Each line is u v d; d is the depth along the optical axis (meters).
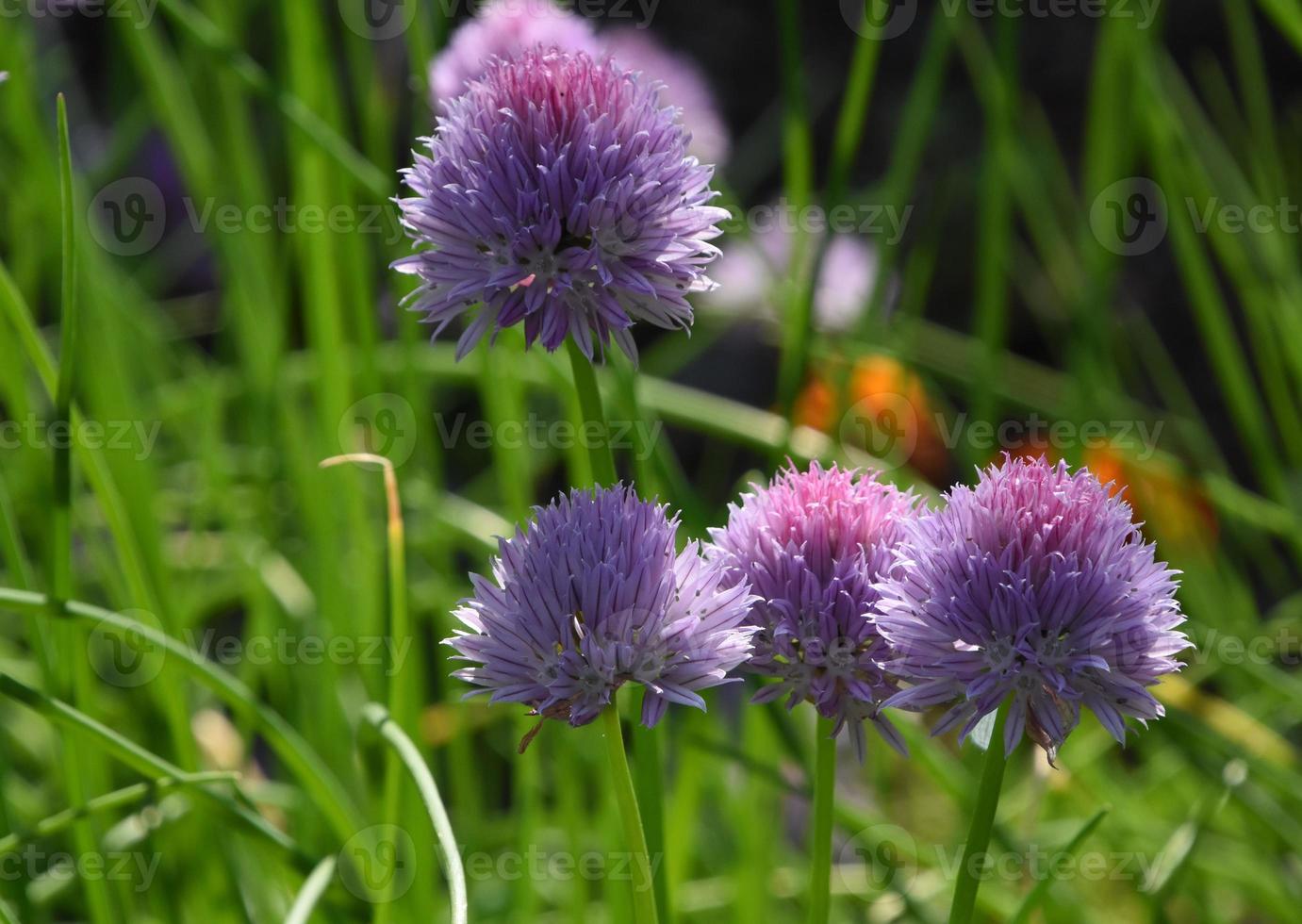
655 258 0.58
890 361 0.81
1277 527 0.88
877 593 0.57
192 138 0.86
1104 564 0.57
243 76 0.70
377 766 0.80
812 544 0.58
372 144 0.80
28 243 0.90
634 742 0.62
